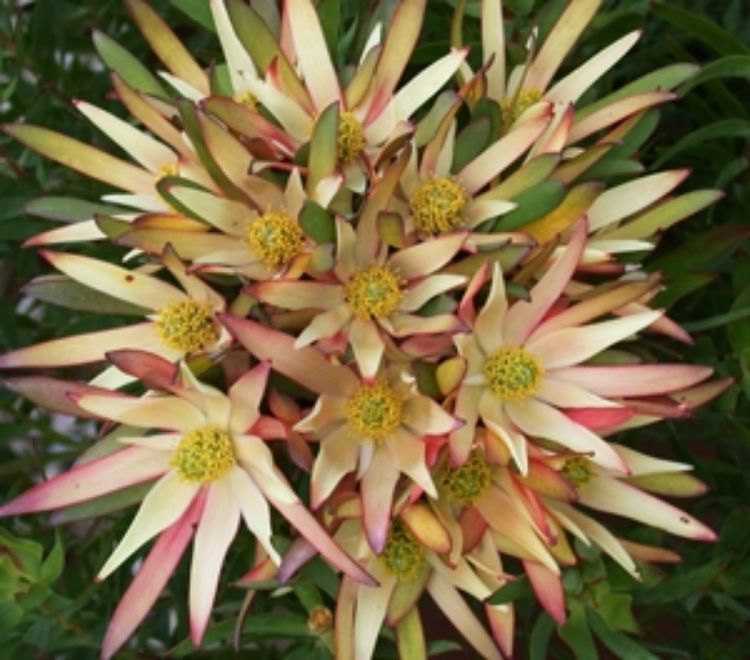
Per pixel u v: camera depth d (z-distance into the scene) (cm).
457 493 28
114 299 30
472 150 29
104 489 28
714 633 38
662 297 35
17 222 38
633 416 28
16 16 41
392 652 33
